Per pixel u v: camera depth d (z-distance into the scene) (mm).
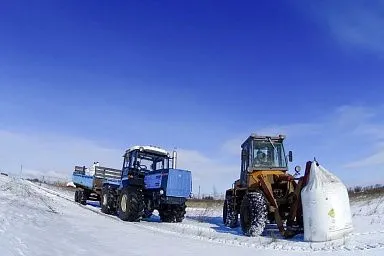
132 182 17312
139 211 16078
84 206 21359
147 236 10703
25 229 8242
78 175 25750
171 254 8070
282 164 14406
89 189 23938
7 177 28031
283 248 9781
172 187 16219
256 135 14516
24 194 17109
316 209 10609
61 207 16219
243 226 12586
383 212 16516
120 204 16812
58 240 7930
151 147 18094
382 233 10633
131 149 18062
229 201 15766
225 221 16391
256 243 10789
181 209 16906
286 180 12789
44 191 26906
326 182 10844
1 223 8266
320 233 10445
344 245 9508
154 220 17844
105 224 12641
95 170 24250
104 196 19281
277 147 14594
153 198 16875
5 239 6707
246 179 14422
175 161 18062
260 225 12078
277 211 12203
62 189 42406
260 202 12250
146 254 7852
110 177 24719
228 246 9898
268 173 13648
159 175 16609
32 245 6773
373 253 8156
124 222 15008
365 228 11938
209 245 9852
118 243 8867
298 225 11969
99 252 7438
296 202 11781
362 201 24328
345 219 10734
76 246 7664
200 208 29641
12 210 10820
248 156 14445
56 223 10547
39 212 12141
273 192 12883
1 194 14930
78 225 11125
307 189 10906
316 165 11266
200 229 14320
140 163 17828
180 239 10773
